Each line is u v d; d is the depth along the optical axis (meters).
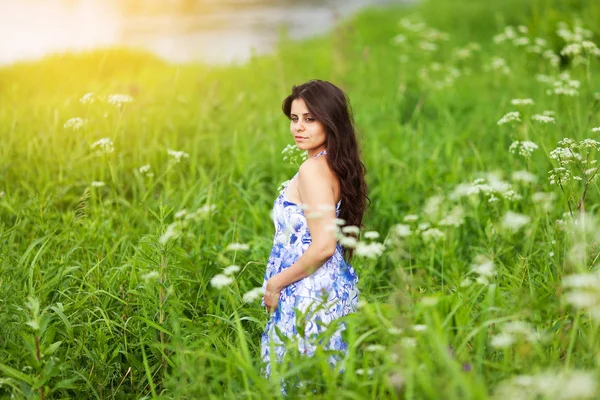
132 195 6.37
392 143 7.30
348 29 12.66
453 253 4.96
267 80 10.25
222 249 4.69
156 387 3.81
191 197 5.95
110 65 12.23
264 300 3.54
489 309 3.05
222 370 3.36
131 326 3.90
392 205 5.76
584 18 12.20
